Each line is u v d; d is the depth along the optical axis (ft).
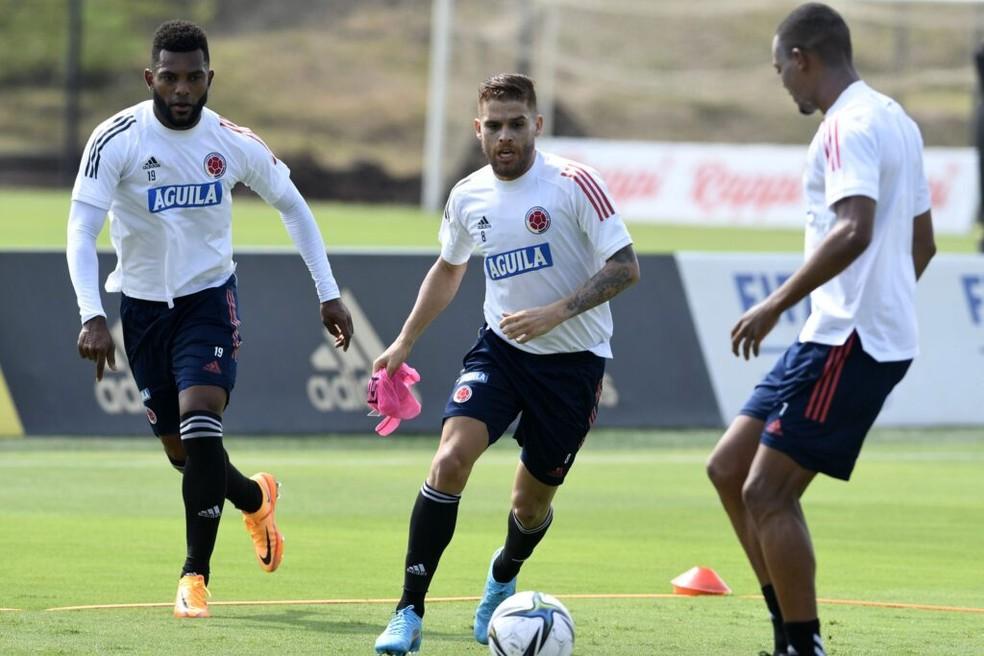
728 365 157.17
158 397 78.13
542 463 69.51
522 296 69.51
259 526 80.64
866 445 152.25
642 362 155.12
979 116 203.51
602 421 153.28
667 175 412.98
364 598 79.15
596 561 92.38
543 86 578.66
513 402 68.69
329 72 637.71
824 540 101.96
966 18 590.96
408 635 63.16
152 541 95.55
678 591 81.97
